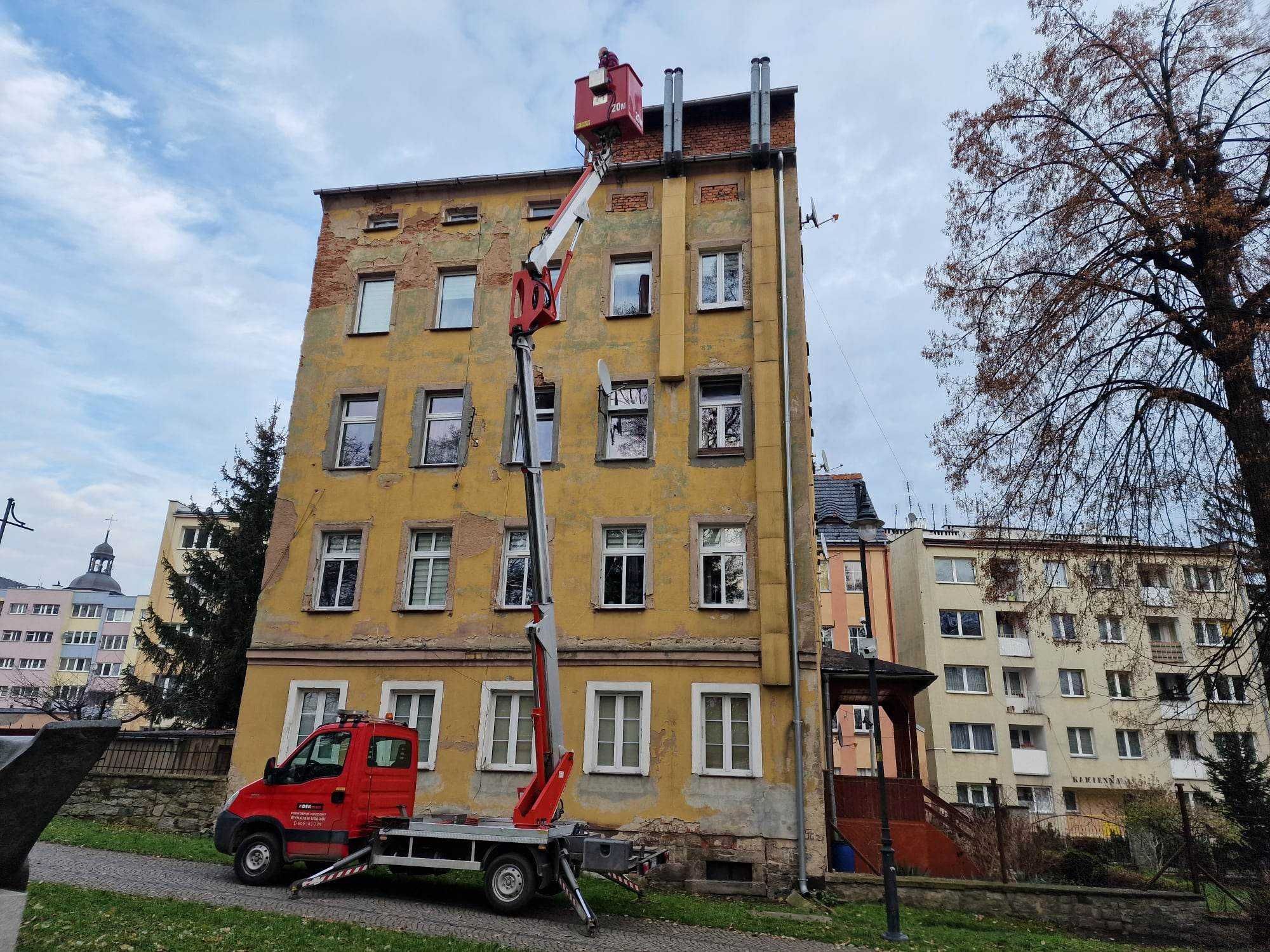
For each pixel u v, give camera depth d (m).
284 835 11.80
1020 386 14.51
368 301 20.36
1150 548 14.04
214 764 17.72
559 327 18.62
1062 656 40.50
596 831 15.05
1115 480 14.24
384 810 12.34
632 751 15.69
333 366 19.70
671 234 18.48
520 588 17.39
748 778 14.97
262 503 27.36
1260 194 13.11
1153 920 12.66
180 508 50.12
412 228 20.45
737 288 18.30
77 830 15.74
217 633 25.66
